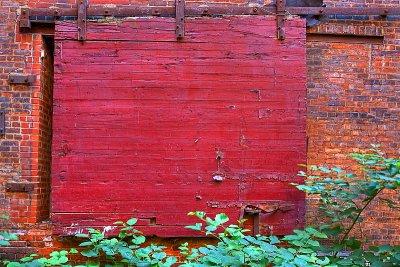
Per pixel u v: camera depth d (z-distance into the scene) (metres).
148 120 5.42
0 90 5.39
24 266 4.24
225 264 3.90
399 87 5.79
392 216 5.66
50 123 5.95
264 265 3.93
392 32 5.79
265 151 5.47
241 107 5.48
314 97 5.73
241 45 5.51
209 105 5.46
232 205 5.43
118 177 5.38
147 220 5.38
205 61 5.48
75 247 5.38
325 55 5.77
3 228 5.29
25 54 5.44
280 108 5.50
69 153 5.36
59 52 5.39
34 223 5.32
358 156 4.48
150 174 5.40
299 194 5.48
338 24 5.71
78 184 5.35
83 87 5.39
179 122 5.44
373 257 4.46
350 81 5.77
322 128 5.71
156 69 5.45
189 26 5.48
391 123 5.76
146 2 5.54
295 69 5.53
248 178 5.45
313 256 3.96
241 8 5.52
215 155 5.44
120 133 5.40
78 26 5.40
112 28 5.44
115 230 5.34
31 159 5.38
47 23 5.47
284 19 5.54
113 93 5.41
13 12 5.45
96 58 5.41
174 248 5.49
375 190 4.50
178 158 5.43
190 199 5.41
